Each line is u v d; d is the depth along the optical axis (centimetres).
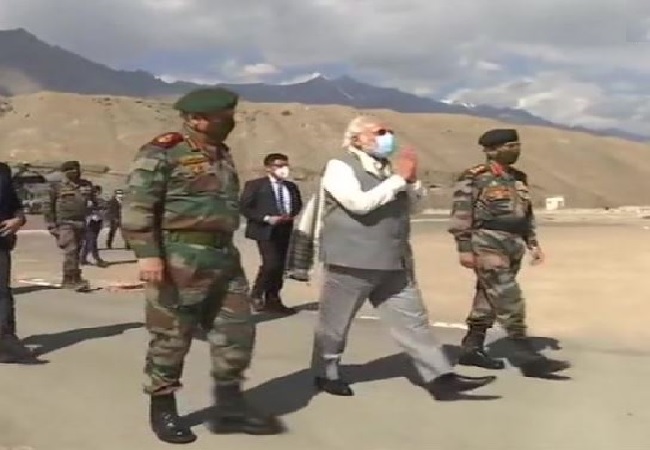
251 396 687
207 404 657
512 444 577
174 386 572
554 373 761
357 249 655
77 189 1427
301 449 558
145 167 538
